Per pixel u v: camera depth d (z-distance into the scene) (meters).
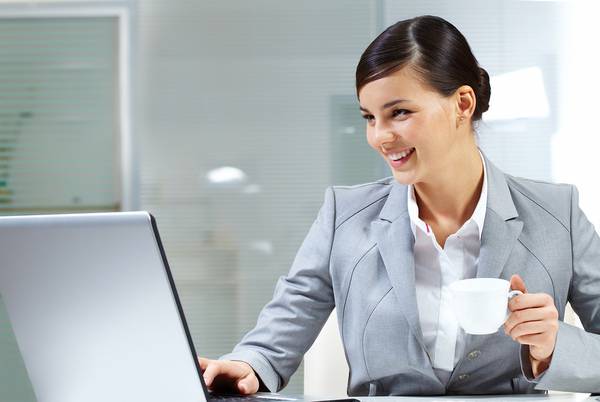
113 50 6.22
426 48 2.25
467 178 2.45
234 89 6.17
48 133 6.25
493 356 2.39
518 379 2.45
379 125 2.29
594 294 2.46
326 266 2.63
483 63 6.07
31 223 1.79
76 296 1.79
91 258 1.78
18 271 1.80
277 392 2.52
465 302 1.95
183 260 6.19
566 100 6.04
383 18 6.12
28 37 6.25
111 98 6.23
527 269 2.43
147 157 6.21
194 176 6.20
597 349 2.21
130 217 1.77
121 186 6.21
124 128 6.20
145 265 1.77
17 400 6.01
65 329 1.81
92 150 6.23
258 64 6.17
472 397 2.28
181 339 1.79
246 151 6.18
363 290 2.50
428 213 2.52
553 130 6.04
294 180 6.15
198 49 6.19
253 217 6.17
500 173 2.53
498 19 6.06
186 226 6.19
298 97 6.15
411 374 2.43
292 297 2.63
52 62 6.25
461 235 2.45
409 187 2.54
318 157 6.14
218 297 6.18
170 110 6.20
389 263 2.46
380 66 2.24
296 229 6.15
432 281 2.47
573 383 2.18
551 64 6.04
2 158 6.27
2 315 6.01
